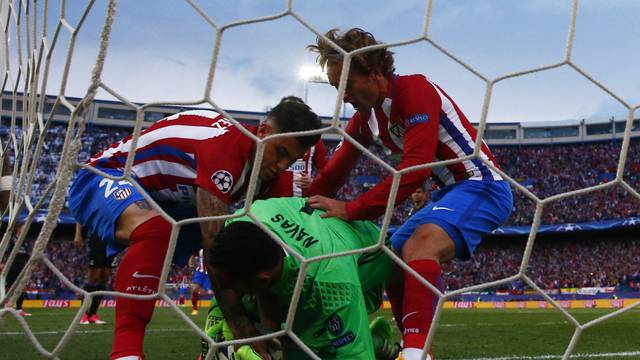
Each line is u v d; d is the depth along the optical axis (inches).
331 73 104.8
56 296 993.5
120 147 112.1
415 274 72.4
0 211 128.0
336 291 87.5
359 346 86.7
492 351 205.8
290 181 153.1
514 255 1310.3
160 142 107.5
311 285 88.0
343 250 91.8
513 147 1598.2
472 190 108.9
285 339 94.2
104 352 188.4
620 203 1262.3
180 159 107.3
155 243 97.0
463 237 103.3
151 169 108.9
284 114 98.3
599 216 1252.5
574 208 1300.4
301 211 97.5
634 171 1354.6
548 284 1235.2
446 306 1015.6
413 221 109.0
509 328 336.8
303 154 101.9
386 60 105.3
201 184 97.0
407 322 97.3
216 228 94.8
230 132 101.3
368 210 98.7
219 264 83.3
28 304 844.6
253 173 68.6
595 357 183.9
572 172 1417.3
